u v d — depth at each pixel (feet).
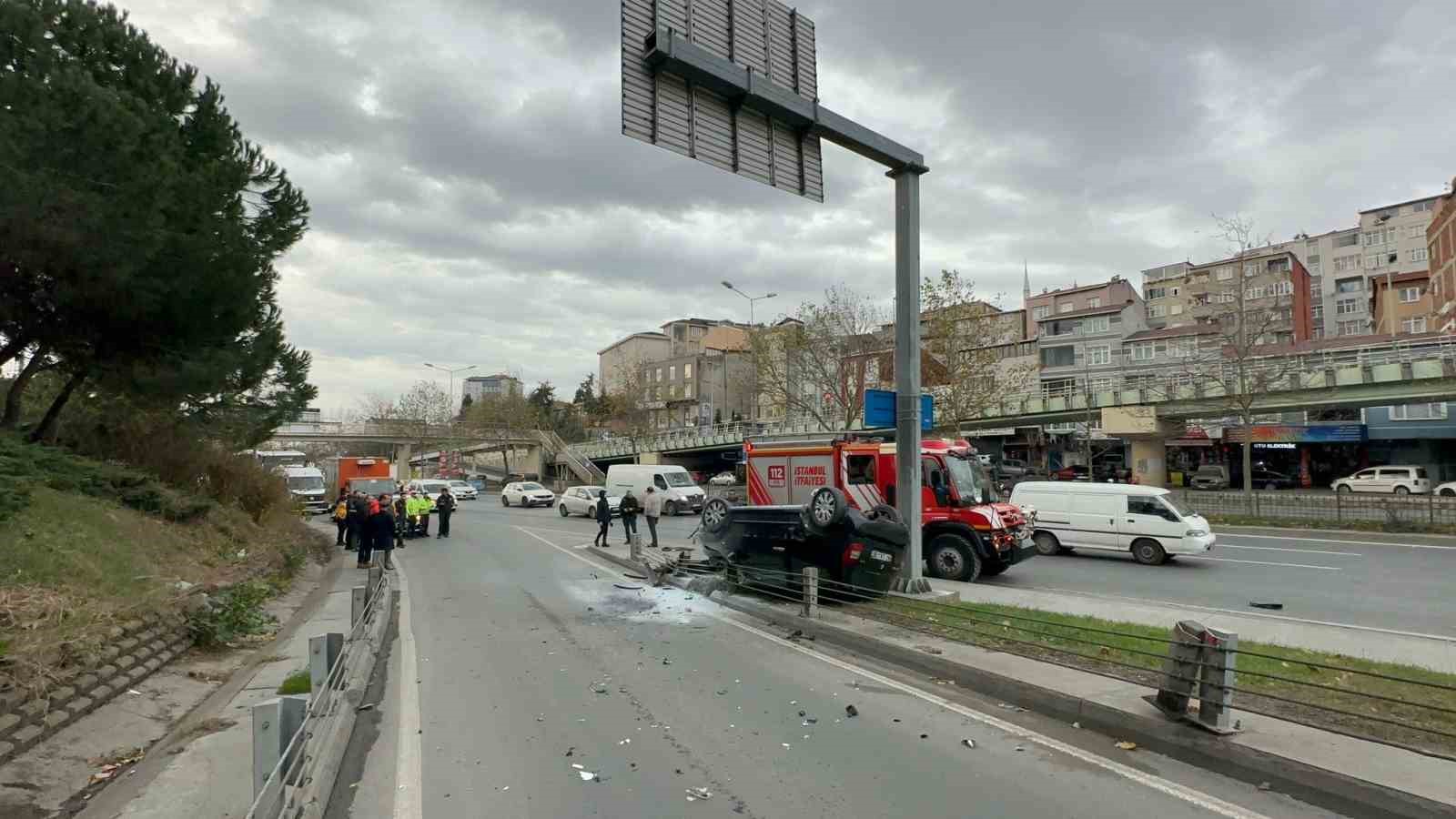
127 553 31.81
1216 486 146.30
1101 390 156.46
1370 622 35.63
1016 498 64.23
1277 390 119.96
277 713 11.96
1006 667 23.72
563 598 41.65
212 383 49.49
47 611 22.68
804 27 32.09
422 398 263.08
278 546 54.80
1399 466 130.82
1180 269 250.78
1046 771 16.88
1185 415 133.59
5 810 14.99
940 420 114.52
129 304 42.98
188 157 48.44
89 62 43.57
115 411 54.03
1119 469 166.40
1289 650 26.81
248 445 67.51
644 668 26.18
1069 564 56.90
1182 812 14.74
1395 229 249.96
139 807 15.20
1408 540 68.64
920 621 30.71
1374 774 15.10
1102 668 23.49
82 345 46.50
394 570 55.21
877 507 40.60
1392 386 110.73
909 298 37.40
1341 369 114.21
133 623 25.00
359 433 227.20
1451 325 146.30
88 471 39.88
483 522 106.73
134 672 23.06
